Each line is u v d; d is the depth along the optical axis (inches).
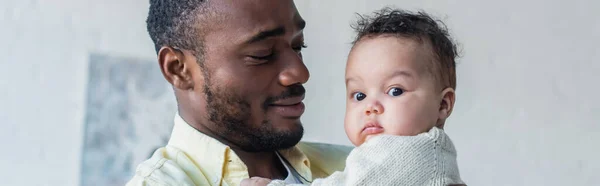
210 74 52.4
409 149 42.8
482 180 110.4
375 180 42.0
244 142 53.7
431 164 42.8
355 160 43.2
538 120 110.7
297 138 54.0
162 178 48.0
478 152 110.4
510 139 110.6
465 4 110.0
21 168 97.3
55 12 99.4
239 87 51.8
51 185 98.0
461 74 110.2
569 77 110.7
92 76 100.1
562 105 110.9
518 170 110.7
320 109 107.0
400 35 46.8
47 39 99.0
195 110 54.0
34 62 98.4
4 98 97.4
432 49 46.8
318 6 107.1
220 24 51.4
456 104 110.3
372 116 45.9
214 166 51.9
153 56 102.9
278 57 52.6
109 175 99.9
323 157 60.8
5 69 97.6
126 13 102.2
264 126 52.8
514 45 110.6
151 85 102.3
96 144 99.7
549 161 110.8
